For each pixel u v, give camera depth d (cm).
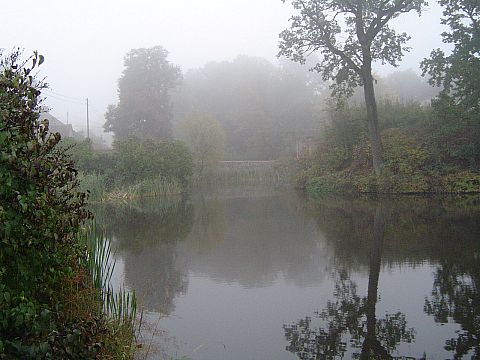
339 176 2164
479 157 1844
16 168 269
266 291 630
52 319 321
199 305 576
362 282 650
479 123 1828
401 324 491
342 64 2069
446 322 490
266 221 1283
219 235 1075
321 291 620
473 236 903
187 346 452
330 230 1088
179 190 2412
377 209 1423
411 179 1833
